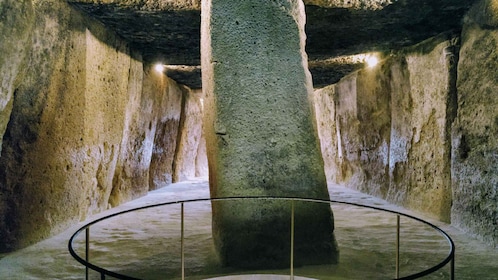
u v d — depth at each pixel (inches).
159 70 231.0
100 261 102.7
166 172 272.1
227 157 100.0
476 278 91.6
